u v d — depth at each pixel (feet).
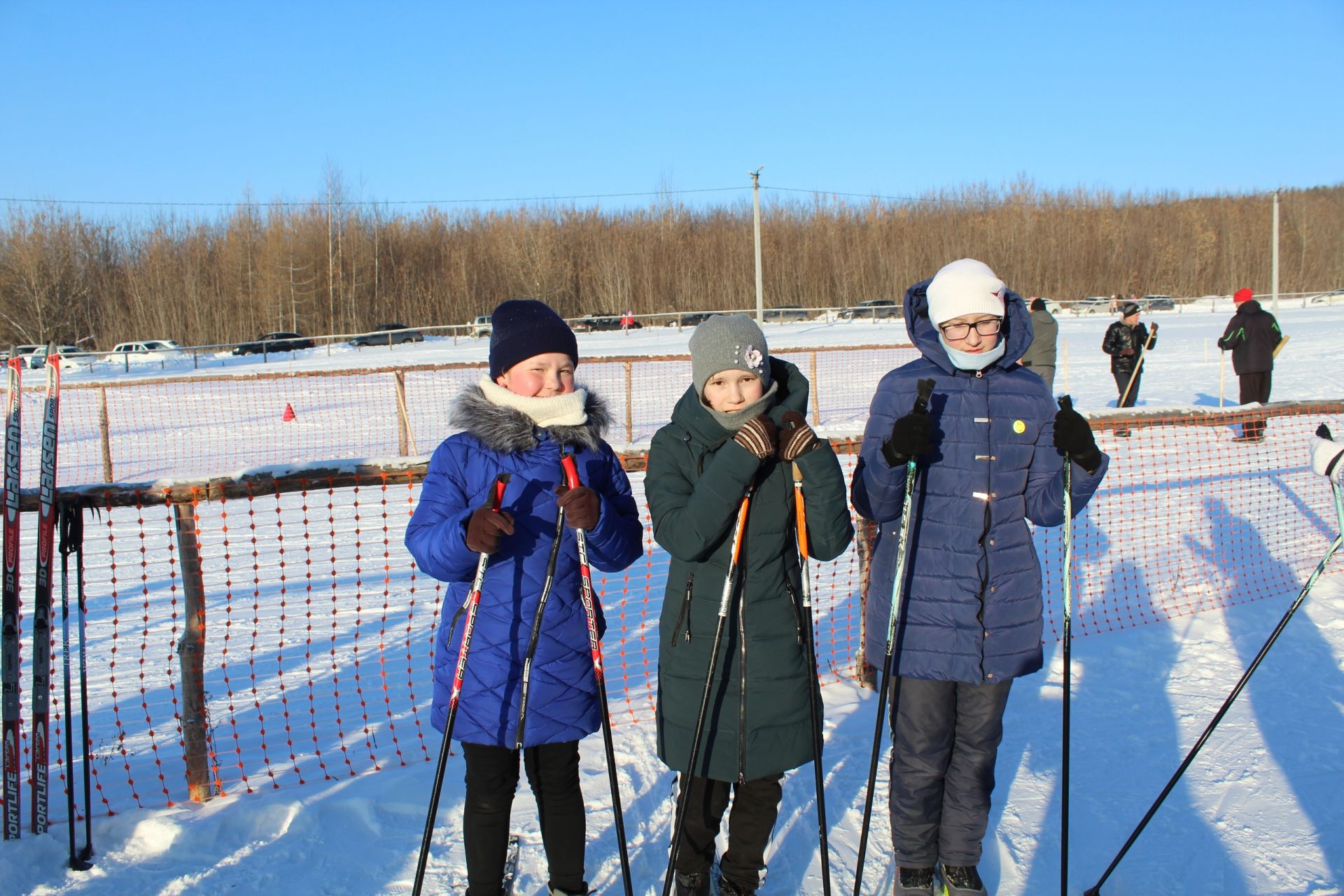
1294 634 14.12
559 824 7.86
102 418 31.50
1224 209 208.23
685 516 7.40
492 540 6.88
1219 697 12.07
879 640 8.33
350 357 93.04
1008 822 9.52
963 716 8.29
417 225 174.70
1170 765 10.45
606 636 14.98
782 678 7.69
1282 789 9.86
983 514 8.05
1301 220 202.80
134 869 8.76
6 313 139.03
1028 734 11.27
